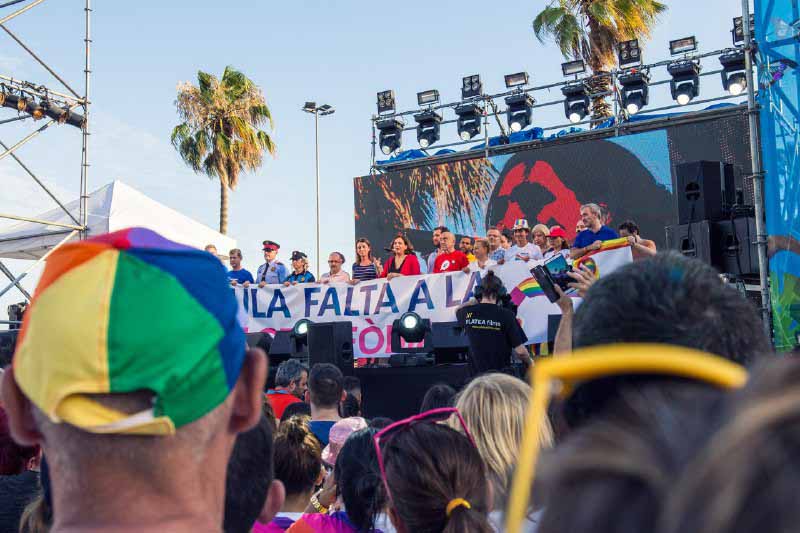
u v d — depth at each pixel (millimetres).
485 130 14859
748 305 789
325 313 8109
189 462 820
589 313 780
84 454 794
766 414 278
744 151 12633
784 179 5199
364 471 2211
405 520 1620
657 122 13516
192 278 828
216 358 827
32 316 803
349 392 5836
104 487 796
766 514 262
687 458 296
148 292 791
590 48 17000
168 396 781
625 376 429
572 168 13938
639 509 297
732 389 329
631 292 756
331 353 6625
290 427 2777
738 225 6492
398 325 6973
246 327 8328
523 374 6371
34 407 838
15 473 2332
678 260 800
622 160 13523
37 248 10602
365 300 7988
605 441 329
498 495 1854
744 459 274
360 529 2205
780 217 5242
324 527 2229
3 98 9250
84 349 761
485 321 5570
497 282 5707
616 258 6402
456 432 1681
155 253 818
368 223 15773
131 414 787
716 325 727
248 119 24734
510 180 14492
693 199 6777
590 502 310
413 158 15617
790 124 5098
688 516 278
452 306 7570
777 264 5223
